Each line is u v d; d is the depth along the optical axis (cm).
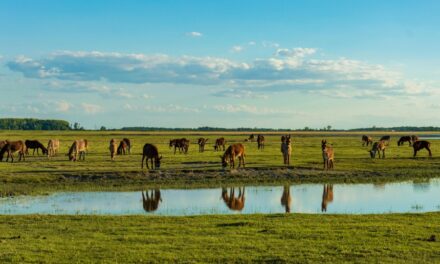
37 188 2617
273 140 9181
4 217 1691
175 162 3716
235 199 2334
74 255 1180
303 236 1364
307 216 1695
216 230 1451
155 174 3017
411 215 1716
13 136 10156
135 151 5144
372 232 1411
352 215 1719
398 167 3484
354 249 1225
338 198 2377
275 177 3023
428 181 2991
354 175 3145
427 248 1231
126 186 2716
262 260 1140
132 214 1873
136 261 1133
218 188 2692
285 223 1554
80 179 2864
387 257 1157
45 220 1633
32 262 1125
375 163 3706
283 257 1158
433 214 1738
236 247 1247
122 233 1421
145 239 1337
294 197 2400
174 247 1249
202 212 1977
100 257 1163
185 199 2333
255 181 2911
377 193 2539
